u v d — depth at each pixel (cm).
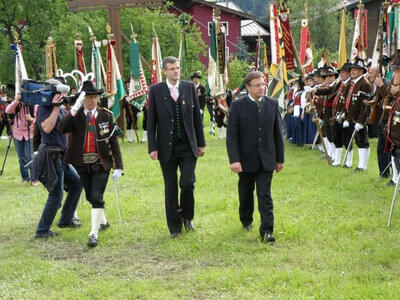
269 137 609
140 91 1593
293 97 1442
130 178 1022
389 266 521
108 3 1673
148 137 638
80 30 1986
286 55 1191
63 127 613
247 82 612
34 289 503
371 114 859
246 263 546
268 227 604
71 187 694
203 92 1709
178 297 471
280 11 1169
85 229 688
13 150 1576
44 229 663
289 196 820
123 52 2119
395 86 748
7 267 557
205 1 3488
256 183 616
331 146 1127
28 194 926
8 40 2119
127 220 728
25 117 1013
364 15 1238
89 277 529
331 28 3531
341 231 634
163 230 673
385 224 658
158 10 2308
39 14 1956
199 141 648
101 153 629
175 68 630
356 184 881
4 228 714
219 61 1430
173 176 640
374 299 440
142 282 504
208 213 745
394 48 950
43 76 1961
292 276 498
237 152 612
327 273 505
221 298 466
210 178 986
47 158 646
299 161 1159
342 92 1030
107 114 634
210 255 574
